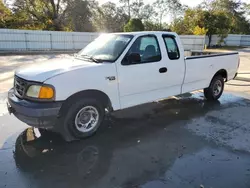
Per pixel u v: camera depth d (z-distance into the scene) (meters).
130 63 4.01
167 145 3.63
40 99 3.23
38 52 19.80
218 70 5.88
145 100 4.41
